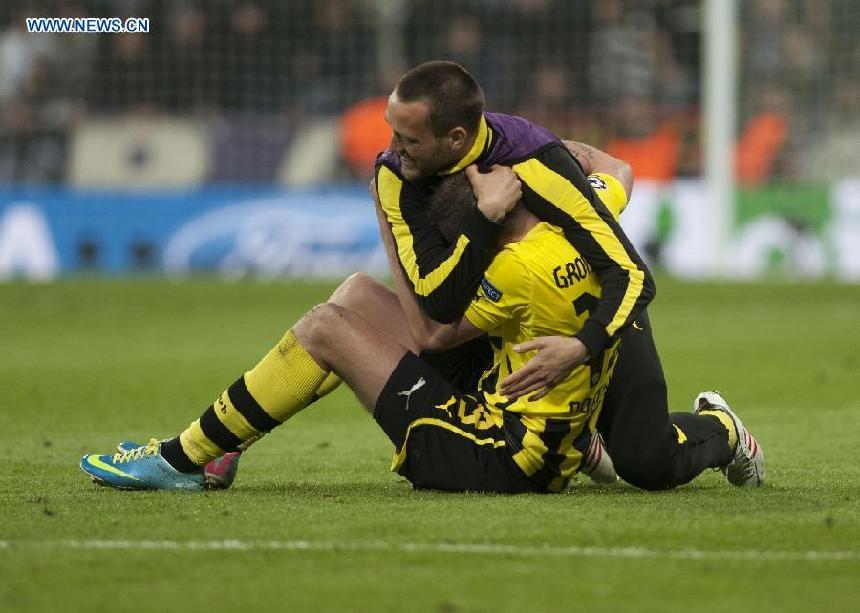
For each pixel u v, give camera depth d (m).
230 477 15.67
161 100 70.25
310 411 26.34
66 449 20.55
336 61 72.50
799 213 61.88
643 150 69.62
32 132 66.75
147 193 62.19
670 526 12.98
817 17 70.50
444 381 15.02
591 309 14.30
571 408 14.54
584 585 10.91
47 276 61.12
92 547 12.13
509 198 13.88
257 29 71.75
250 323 44.59
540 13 72.31
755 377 30.88
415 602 10.45
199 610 10.26
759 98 70.06
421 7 72.75
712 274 61.75
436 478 14.97
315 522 13.20
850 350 36.28
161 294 54.03
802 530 12.83
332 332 14.91
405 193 14.60
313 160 66.56
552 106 72.31
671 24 71.75
